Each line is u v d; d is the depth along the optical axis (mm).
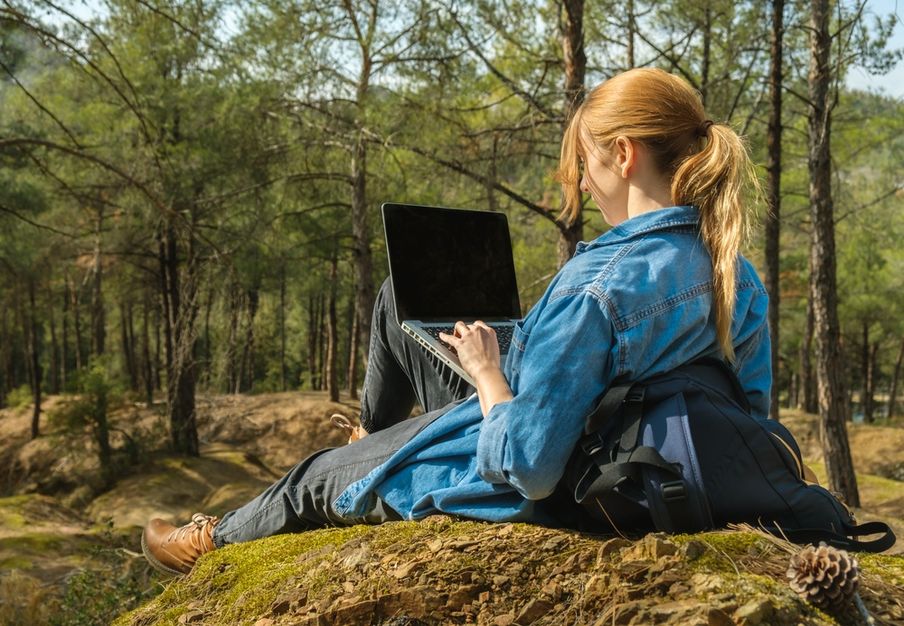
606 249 1716
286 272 16078
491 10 10117
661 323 1633
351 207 14117
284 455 23734
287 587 1871
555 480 1621
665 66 11961
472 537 1813
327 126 12484
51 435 21156
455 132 11094
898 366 33500
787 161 15711
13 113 13797
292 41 11555
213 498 19812
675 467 1561
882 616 1420
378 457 2131
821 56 10477
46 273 19328
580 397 1588
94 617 5227
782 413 21047
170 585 2244
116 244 18234
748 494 1623
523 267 13672
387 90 11805
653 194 1772
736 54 10828
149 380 30609
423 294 2170
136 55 12820
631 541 1626
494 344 1868
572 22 9125
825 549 1386
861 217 18734
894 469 17672
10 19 7066
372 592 1728
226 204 13773
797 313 25594
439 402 2414
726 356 1740
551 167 11242
